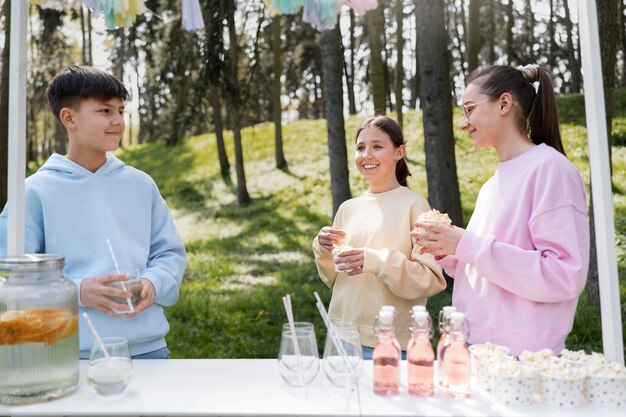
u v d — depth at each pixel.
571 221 1.50
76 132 1.85
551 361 1.42
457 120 10.20
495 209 1.65
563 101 9.36
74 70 1.84
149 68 9.34
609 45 4.61
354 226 2.12
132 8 1.85
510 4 10.70
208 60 6.58
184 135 13.01
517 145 1.69
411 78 13.27
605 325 1.53
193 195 10.12
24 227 1.73
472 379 1.56
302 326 1.47
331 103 5.98
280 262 7.21
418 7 5.25
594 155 1.54
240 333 5.34
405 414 1.33
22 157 1.65
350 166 9.31
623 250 5.85
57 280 1.45
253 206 9.23
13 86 1.63
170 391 1.46
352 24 12.70
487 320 1.63
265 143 11.61
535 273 1.49
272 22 10.89
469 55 7.85
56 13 7.98
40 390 1.39
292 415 1.32
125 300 1.60
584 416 1.33
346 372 1.43
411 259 2.00
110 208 1.87
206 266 7.31
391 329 1.46
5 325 1.38
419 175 8.52
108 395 1.40
